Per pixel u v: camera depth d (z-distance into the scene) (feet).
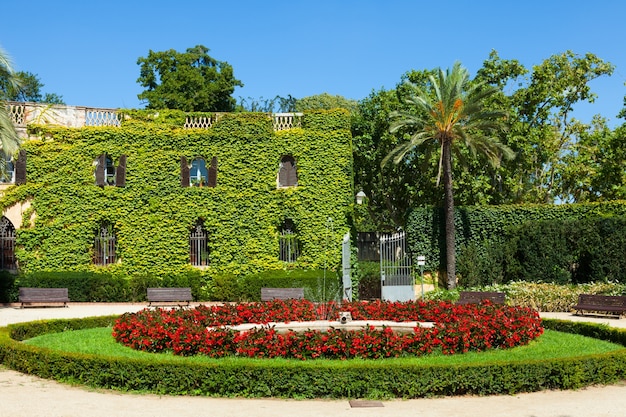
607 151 138.72
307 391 36.70
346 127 112.06
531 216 111.34
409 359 43.47
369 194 156.04
